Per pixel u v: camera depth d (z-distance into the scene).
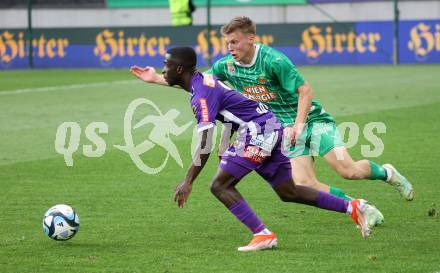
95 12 89.50
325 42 79.25
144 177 25.98
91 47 82.38
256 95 19.53
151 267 15.58
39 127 37.59
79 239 17.92
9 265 15.77
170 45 80.75
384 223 19.36
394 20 77.75
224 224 19.39
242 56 18.83
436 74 65.62
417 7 82.62
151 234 18.41
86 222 19.66
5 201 22.25
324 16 85.44
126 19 89.31
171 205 21.67
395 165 27.38
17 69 83.00
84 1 89.38
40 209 21.23
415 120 38.44
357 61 78.94
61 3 89.31
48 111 44.16
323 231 18.61
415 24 77.50
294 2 84.69
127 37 81.62
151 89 57.34
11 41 82.94
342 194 19.66
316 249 16.92
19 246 17.28
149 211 20.94
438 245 17.20
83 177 25.92
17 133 35.78
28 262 15.98
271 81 19.17
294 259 16.11
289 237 18.03
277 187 17.55
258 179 25.30
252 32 18.69
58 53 82.75
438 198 22.27
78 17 89.69
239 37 18.62
